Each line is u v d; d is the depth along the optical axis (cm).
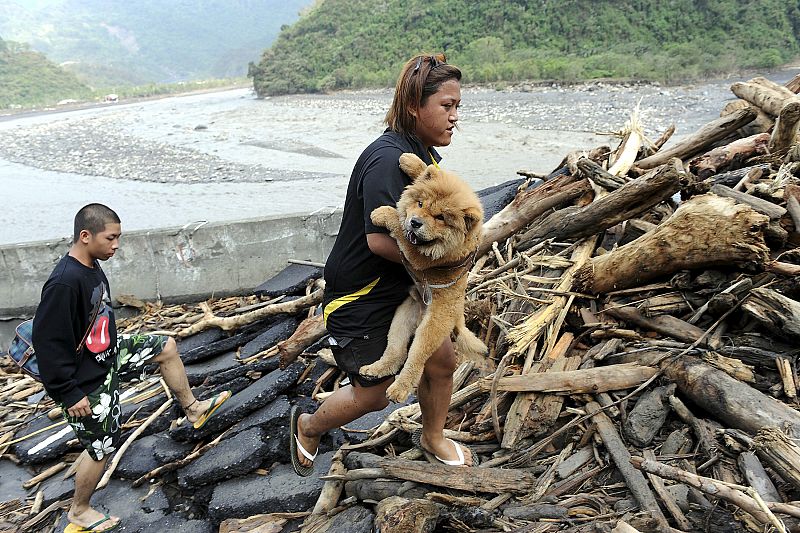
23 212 1748
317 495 339
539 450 325
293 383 420
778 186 392
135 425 436
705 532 256
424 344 259
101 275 342
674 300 370
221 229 673
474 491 300
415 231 229
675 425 316
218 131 3288
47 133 3884
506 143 2062
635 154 538
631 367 336
